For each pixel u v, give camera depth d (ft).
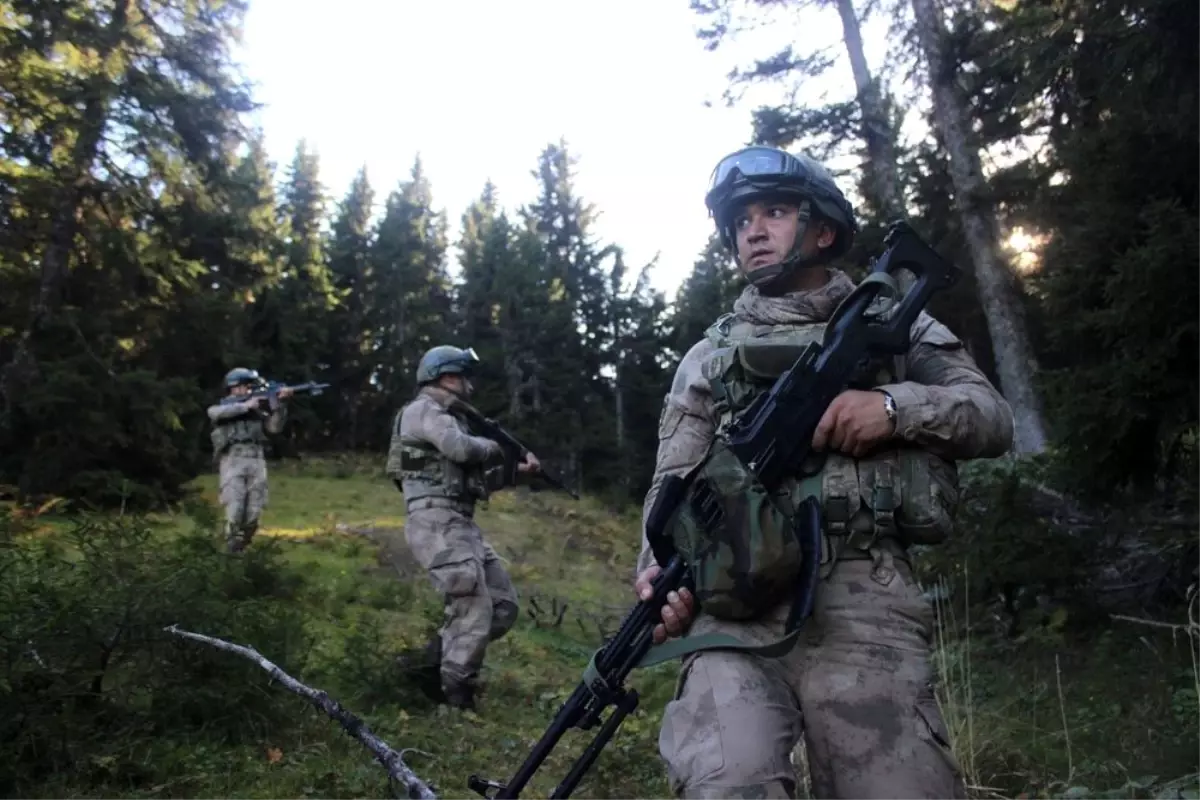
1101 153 19.77
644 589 7.36
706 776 6.59
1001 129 38.14
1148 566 21.70
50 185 44.09
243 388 35.19
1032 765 13.41
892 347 7.74
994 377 64.34
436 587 19.66
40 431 40.96
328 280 130.93
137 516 16.61
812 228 8.22
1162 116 17.10
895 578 7.25
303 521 46.55
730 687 6.90
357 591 29.32
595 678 7.33
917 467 7.35
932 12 44.60
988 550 21.12
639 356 132.36
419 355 129.59
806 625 7.17
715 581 6.91
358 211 155.63
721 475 7.06
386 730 16.25
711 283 123.54
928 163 51.62
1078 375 19.40
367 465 85.87
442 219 172.86
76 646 13.83
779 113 51.08
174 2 51.31
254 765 13.74
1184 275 17.20
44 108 44.52
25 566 15.79
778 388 7.38
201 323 50.44
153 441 43.65
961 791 6.92
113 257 45.75
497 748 16.46
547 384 124.67
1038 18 21.22
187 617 14.97
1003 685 17.83
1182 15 16.30
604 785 14.64
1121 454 19.61
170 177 49.62
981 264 44.32
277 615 17.15
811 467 7.38
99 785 12.59
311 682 18.42
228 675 15.12
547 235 158.61
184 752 13.62
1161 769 12.58
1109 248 19.01
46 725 12.72
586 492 95.61
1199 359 17.88
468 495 20.18
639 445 129.39
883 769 6.72
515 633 27.81
